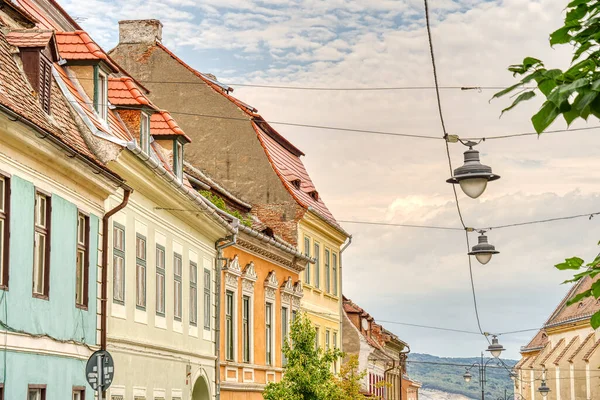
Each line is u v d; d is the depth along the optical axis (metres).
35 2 30.52
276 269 50.22
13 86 21.56
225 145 55.47
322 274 61.09
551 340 110.94
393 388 91.88
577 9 7.96
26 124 20.17
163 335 32.72
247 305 45.41
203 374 38.03
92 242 26.08
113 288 27.88
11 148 20.34
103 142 26.58
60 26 32.25
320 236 60.69
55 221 23.05
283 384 40.53
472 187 25.22
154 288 31.95
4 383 19.62
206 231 38.41
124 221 28.98
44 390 21.98
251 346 45.59
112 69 29.95
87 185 25.48
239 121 55.38
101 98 29.50
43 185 22.38
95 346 25.95
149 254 31.48
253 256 46.19
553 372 104.94
